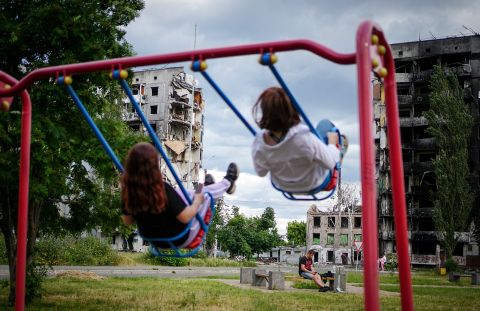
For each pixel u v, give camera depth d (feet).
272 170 13.82
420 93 210.18
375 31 13.74
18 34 33.42
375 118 216.33
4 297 42.47
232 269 139.44
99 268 104.73
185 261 141.38
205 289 57.16
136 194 12.95
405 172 205.05
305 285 66.74
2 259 107.76
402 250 15.35
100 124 35.47
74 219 40.50
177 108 228.63
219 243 236.43
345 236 262.26
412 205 200.95
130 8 38.75
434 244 199.72
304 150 12.93
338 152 14.32
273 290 60.13
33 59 35.99
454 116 172.96
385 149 210.38
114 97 41.06
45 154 31.53
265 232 277.64
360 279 90.74
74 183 39.09
